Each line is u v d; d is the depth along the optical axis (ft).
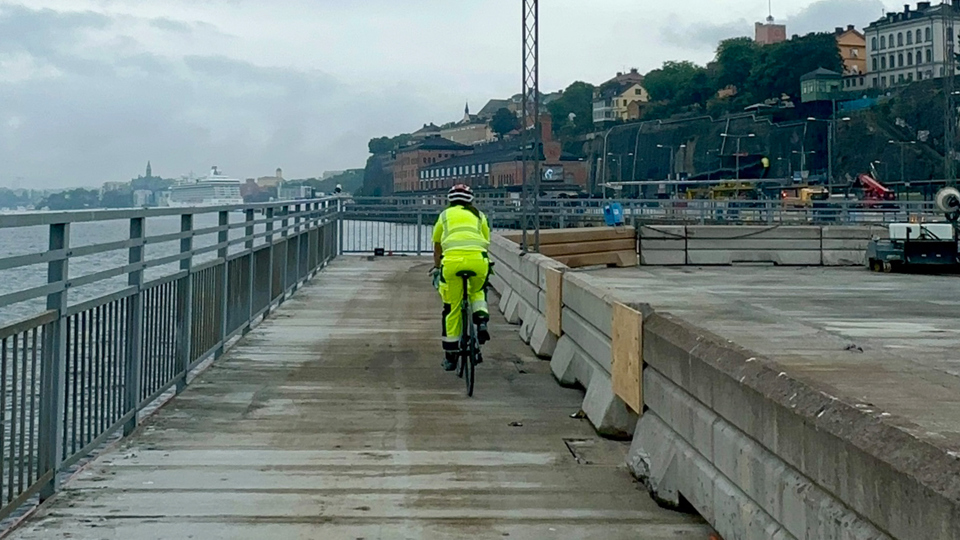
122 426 23.24
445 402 28.02
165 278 26.16
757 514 13.71
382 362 34.55
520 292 42.91
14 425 16.01
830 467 11.21
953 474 8.76
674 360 18.01
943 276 74.84
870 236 85.40
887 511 9.77
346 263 79.92
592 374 26.76
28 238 31.30
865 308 50.83
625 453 22.29
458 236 30.27
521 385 30.73
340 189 89.92
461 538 16.61
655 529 17.06
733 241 85.56
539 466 21.21
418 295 56.54
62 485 19.17
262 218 43.06
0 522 17.03
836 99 369.09
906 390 25.85
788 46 424.87
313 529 16.97
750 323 43.27
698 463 16.66
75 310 19.08
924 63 409.69
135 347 23.32
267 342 38.37
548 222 110.32
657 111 460.14
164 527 16.92
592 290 26.43
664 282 68.64
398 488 19.48
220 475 20.22
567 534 16.81
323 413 26.37
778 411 12.91
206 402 27.32
